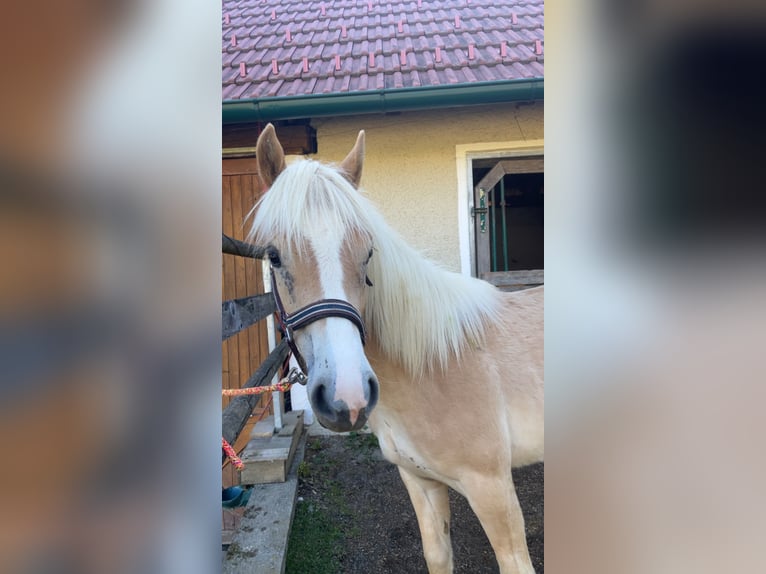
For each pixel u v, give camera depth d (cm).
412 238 301
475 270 304
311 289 96
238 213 297
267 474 223
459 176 297
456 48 304
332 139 298
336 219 98
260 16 399
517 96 257
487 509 118
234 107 255
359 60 300
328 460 262
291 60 306
